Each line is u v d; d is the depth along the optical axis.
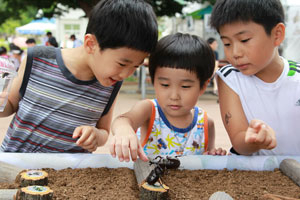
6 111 1.61
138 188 1.19
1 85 1.13
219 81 1.71
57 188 1.12
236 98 1.63
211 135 1.91
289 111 1.62
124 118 1.51
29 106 1.58
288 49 7.31
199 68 1.46
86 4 8.55
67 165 1.32
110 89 1.64
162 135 1.76
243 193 1.15
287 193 1.17
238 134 1.56
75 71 1.55
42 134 1.61
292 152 1.69
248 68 1.39
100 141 1.50
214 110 6.23
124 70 1.29
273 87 1.60
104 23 1.24
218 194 1.05
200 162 1.39
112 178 1.23
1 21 15.58
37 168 1.28
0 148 1.76
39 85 1.57
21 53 9.34
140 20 1.24
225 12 1.33
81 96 1.59
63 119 1.60
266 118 1.63
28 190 0.98
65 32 20.47
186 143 1.78
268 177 1.31
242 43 1.34
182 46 1.45
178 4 9.34
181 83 1.46
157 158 1.40
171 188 1.19
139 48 1.24
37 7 10.40
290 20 7.14
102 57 1.28
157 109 1.76
